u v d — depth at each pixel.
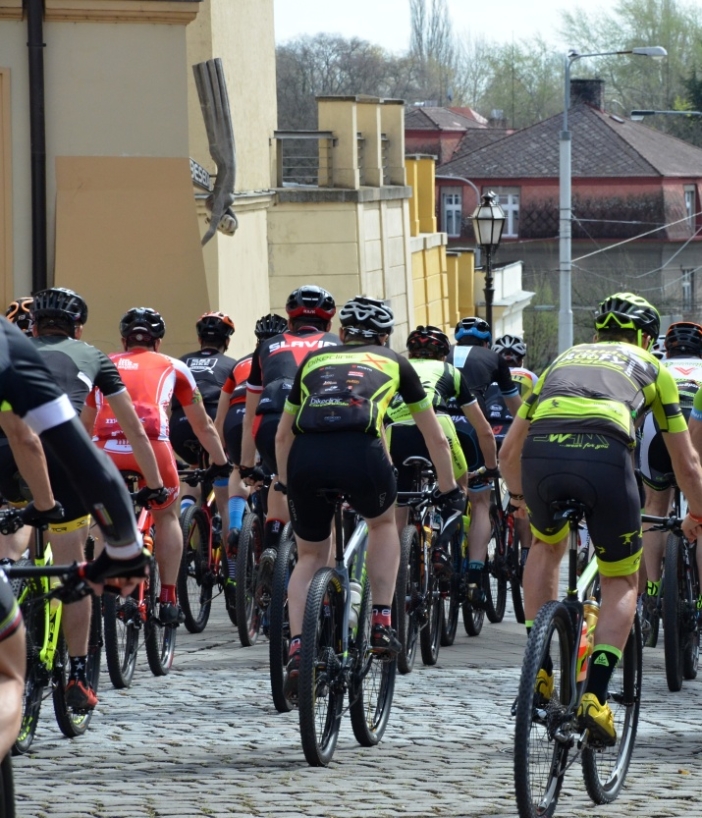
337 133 52.03
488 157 139.12
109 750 12.52
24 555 12.83
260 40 45.00
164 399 16.22
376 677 13.19
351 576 13.05
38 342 13.16
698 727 13.84
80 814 10.16
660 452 16.78
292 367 17.22
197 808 10.35
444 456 13.64
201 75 32.78
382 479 12.25
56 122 29.00
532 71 181.00
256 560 19.22
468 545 19.84
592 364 11.02
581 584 11.52
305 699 11.60
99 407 15.79
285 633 14.18
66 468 6.83
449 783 11.26
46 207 29.06
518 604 22.23
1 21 28.61
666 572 15.98
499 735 13.39
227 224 34.50
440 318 70.69
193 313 29.34
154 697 15.20
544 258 136.62
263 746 12.70
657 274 133.62
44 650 12.47
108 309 29.20
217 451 17.16
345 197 51.59
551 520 10.84
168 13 28.86
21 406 6.77
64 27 28.84
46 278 29.12
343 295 51.78
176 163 29.22
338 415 12.22
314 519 12.38
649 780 11.62
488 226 43.34
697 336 19.20
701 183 137.00
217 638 19.45
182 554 17.84
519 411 11.18
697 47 166.62
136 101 29.06
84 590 6.97
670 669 15.91
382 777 11.48
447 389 18.38
